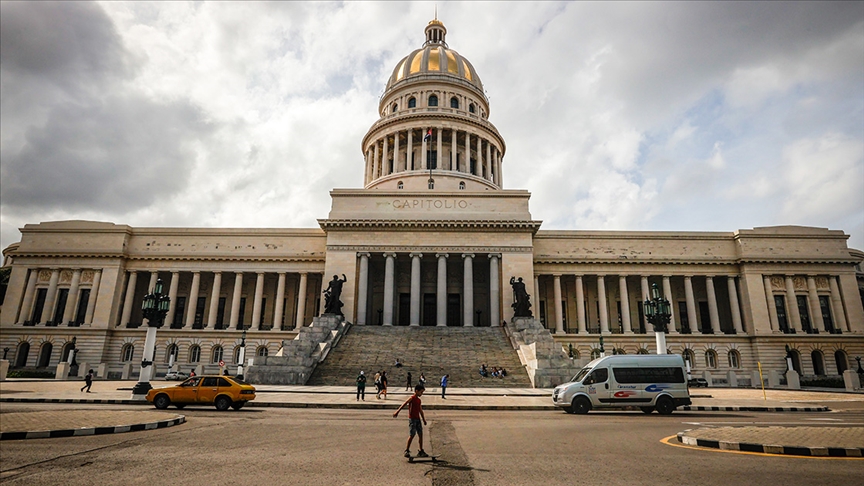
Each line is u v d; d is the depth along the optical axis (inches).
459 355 1984.5
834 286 2827.3
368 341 2154.3
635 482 436.5
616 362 1072.2
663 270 2881.4
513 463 516.7
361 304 2630.4
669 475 461.1
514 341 2090.3
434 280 2906.0
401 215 2790.4
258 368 1710.1
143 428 727.1
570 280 3019.2
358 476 457.1
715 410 1151.6
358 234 2733.8
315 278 2957.7
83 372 2361.0
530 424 842.2
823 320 2802.7
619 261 2861.7
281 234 2942.9
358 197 2854.3
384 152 3580.2
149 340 1263.5
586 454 565.3
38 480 430.3
